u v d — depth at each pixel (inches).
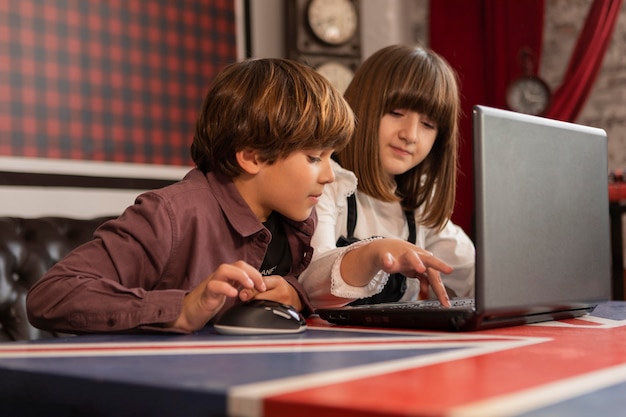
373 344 33.0
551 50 149.6
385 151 65.1
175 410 22.8
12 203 112.2
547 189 38.9
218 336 37.8
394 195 66.3
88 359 29.6
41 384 26.6
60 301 40.7
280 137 46.8
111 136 122.6
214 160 49.6
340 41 138.7
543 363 27.2
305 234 53.6
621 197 114.7
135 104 125.3
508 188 36.5
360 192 66.6
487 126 35.3
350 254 50.0
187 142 131.2
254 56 139.9
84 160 119.6
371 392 21.3
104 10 122.4
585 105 146.9
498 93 147.9
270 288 46.1
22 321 66.4
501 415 18.4
